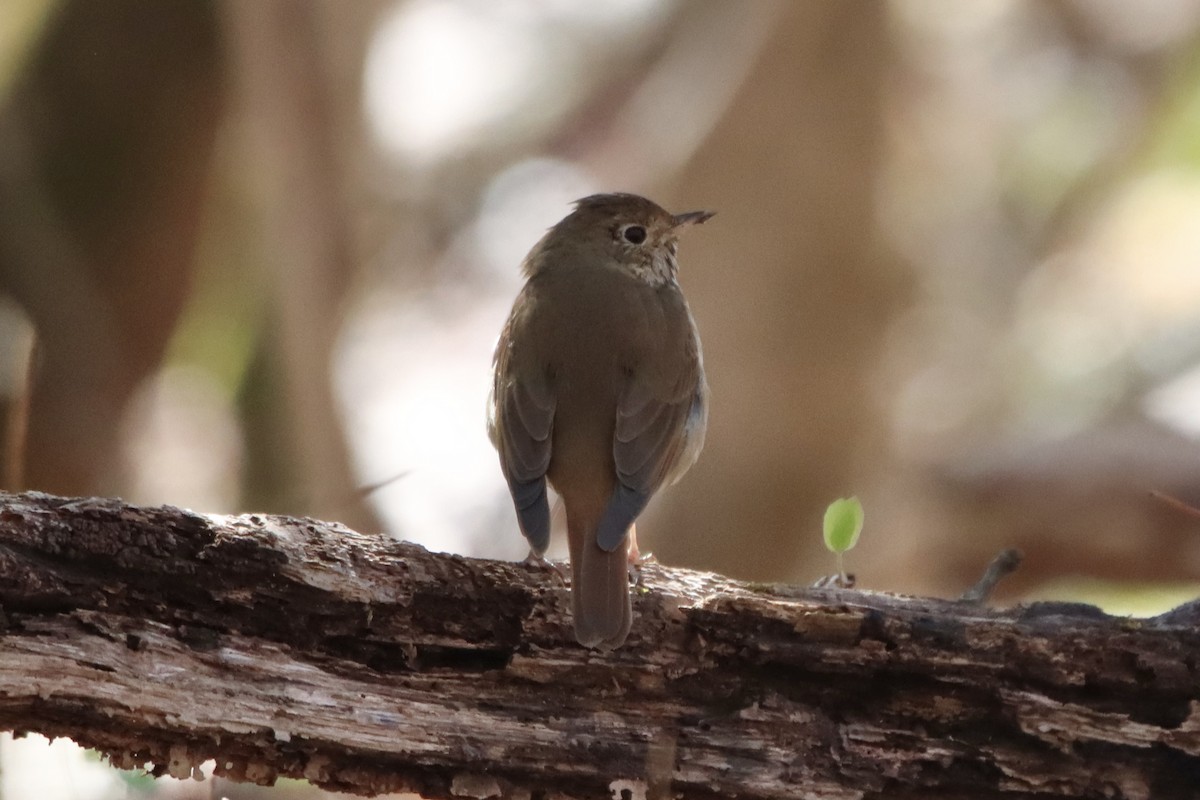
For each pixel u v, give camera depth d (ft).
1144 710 21.70
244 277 52.16
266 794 30.19
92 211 42.37
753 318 50.03
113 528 20.52
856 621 21.93
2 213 41.60
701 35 51.67
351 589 21.33
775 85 48.91
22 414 29.35
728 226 49.85
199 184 43.37
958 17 60.44
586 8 63.98
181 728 20.74
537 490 26.22
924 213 57.47
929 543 49.52
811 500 50.93
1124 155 62.49
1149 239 66.85
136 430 47.85
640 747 21.84
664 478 28.37
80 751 26.04
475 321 61.36
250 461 48.65
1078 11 63.10
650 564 24.12
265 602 21.01
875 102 49.24
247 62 42.37
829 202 49.39
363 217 47.98
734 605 22.04
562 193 63.05
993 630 21.85
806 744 21.93
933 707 21.94
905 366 56.95
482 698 21.70
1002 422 60.08
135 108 41.88
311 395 45.16
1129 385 57.26
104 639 20.31
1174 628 21.77
